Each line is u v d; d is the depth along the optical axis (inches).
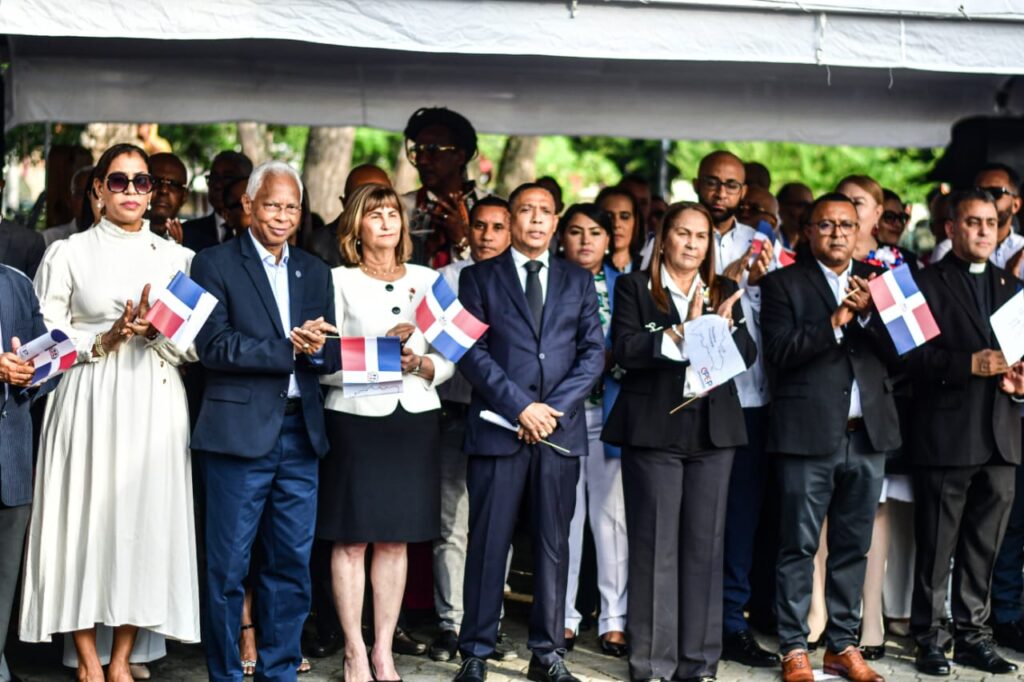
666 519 272.5
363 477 259.9
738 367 258.5
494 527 266.7
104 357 249.0
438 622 305.4
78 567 248.7
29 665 279.1
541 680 270.8
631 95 474.0
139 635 264.5
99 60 452.1
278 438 249.6
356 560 265.9
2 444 234.2
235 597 249.1
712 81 473.1
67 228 334.0
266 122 465.4
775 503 310.3
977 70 263.4
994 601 309.3
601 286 309.3
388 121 470.6
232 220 319.3
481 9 251.4
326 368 252.7
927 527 288.7
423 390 265.1
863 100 474.9
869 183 311.6
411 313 263.6
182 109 459.2
